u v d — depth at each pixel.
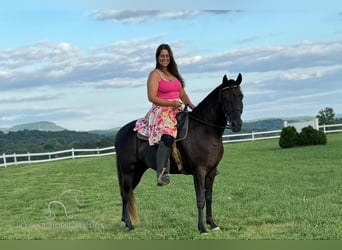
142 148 7.33
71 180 16.34
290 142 23.59
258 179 13.07
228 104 6.50
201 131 6.82
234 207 8.94
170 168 7.18
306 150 21.39
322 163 16.00
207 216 7.17
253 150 23.88
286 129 24.09
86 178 16.66
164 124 6.93
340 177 12.45
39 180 17.14
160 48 7.15
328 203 8.90
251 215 8.13
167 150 6.84
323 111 47.94
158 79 7.07
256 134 32.91
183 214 8.47
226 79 6.62
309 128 23.77
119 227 7.80
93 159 26.91
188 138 6.87
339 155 18.14
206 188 7.16
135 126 7.53
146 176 15.75
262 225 7.33
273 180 12.70
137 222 7.66
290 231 6.86
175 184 13.05
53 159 29.16
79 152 32.12
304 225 7.13
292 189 10.86
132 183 7.70
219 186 12.05
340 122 42.28
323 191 10.38
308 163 16.31
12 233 7.65
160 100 6.97
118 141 7.72
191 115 7.03
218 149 6.86
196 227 7.30
